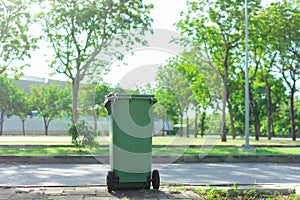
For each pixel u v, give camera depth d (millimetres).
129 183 7254
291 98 31500
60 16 19438
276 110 47281
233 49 25391
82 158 13352
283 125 48656
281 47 25250
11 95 46062
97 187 7840
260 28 23531
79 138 16141
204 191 7184
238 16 23312
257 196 6910
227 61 24641
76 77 19547
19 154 14422
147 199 6590
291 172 11164
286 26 24688
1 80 44406
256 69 26859
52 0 19500
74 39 19469
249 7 23188
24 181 9062
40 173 10523
